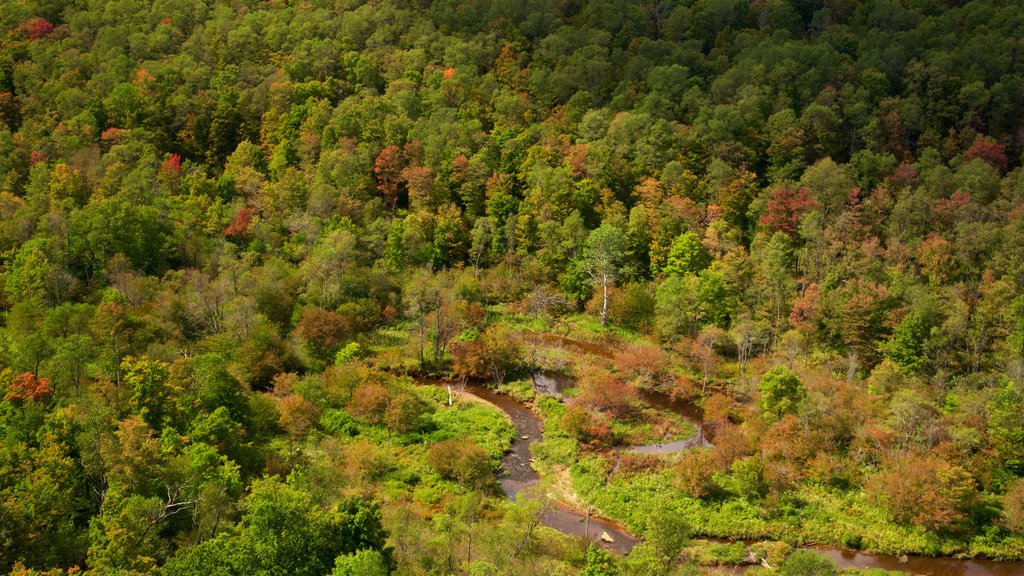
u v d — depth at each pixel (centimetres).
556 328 12769
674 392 10881
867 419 9362
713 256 12725
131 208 12406
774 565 7669
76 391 8144
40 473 6272
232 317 10931
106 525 5844
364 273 12812
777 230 12925
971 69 14962
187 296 11388
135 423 6919
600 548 7369
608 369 11550
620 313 12644
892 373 10169
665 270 12850
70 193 13262
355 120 15150
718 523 8281
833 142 14475
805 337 11181
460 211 14212
